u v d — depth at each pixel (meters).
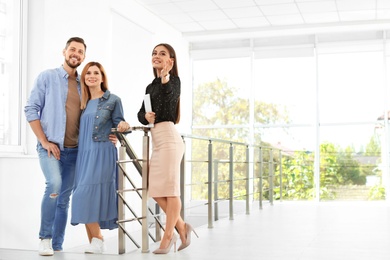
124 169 3.29
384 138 8.74
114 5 6.55
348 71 8.93
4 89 4.62
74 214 3.22
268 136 9.30
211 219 4.96
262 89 9.36
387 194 8.68
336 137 8.97
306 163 9.09
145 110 3.28
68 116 3.38
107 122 3.31
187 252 3.38
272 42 9.30
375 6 7.58
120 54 6.72
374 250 3.54
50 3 5.07
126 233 3.40
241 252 3.41
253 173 9.27
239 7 7.73
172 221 3.25
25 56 4.91
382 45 8.75
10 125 4.66
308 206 7.68
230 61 9.53
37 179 4.43
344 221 5.54
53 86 3.35
